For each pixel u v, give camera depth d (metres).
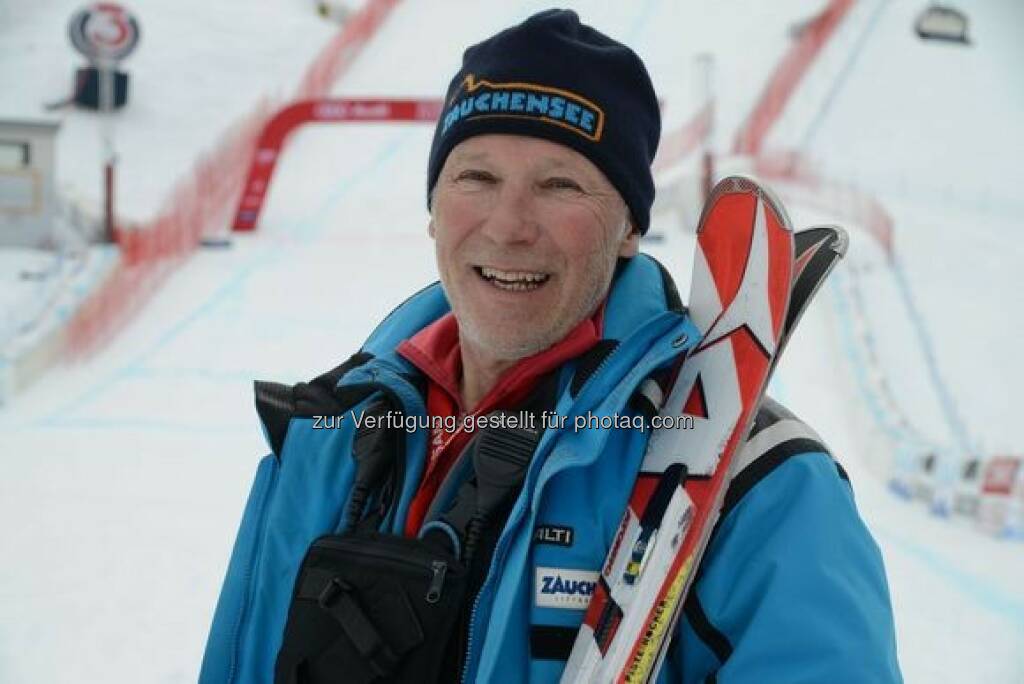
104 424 19.11
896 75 53.31
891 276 33.50
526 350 2.85
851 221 39.41
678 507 2.50
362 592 2.67
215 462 17.02
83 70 45.12
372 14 53.59
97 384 21.80
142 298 27.47
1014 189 45.59
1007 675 10.54
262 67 51.16
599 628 2.50
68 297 26.09
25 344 22.12
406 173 42.62
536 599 2.60
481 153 2.81
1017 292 32.50
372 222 37.12
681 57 52.19
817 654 2.29
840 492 2.51
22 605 11.18
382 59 52.16
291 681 2.70
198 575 12.28
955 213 42.12
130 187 40.44
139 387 21.61
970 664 10.80
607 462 2.65
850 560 2.43
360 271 31.14
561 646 2.57
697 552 2.42
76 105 45.34
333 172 42.28
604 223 2.81
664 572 2.45
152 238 31.03
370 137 45.31
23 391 21.27
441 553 2.67
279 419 3.22
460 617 2.66
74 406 20.33
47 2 52.91
